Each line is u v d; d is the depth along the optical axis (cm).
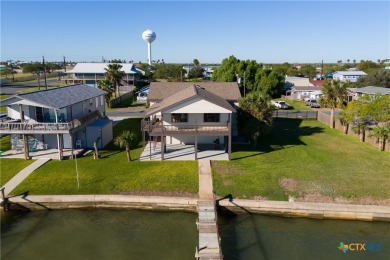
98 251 1916
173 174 2761
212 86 4353
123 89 9619
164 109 3097
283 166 2967
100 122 3753
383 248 1964
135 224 2214
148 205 2389
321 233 2122
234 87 4350
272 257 1869
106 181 2636
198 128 3306
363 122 3828
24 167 2908
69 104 3353
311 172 2831
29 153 3288
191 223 2223
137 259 1841
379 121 3719
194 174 2764
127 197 2400
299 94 7788
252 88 8138
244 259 1847
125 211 2381
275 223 2236
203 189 2512
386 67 14012
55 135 3431
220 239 1938
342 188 2534
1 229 2150
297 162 3077
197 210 2312
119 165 2962
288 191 2494
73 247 1956
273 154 3306
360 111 3747
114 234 2097
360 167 2959
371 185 2581
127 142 3012
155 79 13100
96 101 4316
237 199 2378
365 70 12738
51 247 1956
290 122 5047
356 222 2245
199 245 1875
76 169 2753
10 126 3053
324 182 2634
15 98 3123
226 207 2345
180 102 3077
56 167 2919
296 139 3941
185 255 1878
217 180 2658
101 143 3531
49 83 11100
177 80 11812
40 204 2389
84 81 10731
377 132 3434
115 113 5784
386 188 2531
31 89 9262
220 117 3447
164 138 3434
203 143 3628
